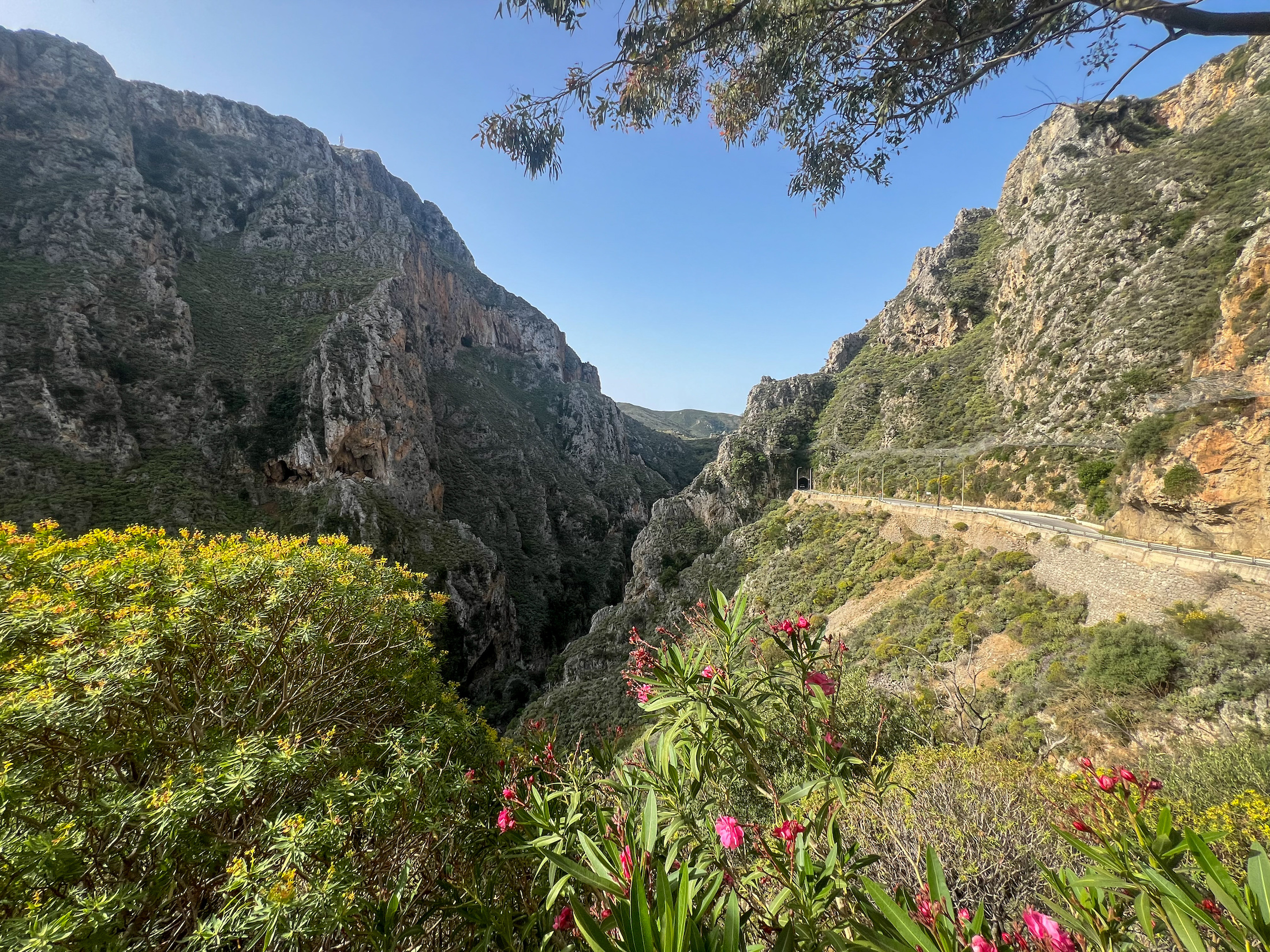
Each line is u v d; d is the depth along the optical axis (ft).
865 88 18.48
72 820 9.39
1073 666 47.44
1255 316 60.23
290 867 9.52
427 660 21.27
